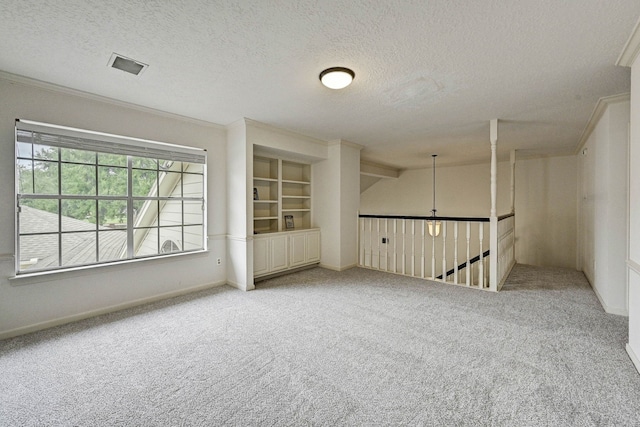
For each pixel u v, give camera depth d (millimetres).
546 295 3551
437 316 2867
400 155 6098
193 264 3730
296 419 1501
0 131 2418
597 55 2109
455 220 4047
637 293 1984
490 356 2105
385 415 1524
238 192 3863
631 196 2131
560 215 6000
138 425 1471
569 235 5906
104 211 3109
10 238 2482
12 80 2449
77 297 2816
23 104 2520
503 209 6664
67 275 2756
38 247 2711
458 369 1943
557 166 6035
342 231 4945
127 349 2234
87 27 1793
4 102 2436
